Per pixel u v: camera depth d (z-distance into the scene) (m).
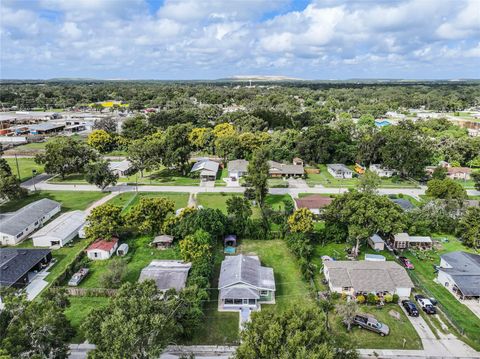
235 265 48.28
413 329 40.12
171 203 62.78
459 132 138.25
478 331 39.69
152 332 28.77
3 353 25.44
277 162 110.62
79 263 52.25
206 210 60.09
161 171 106.06
